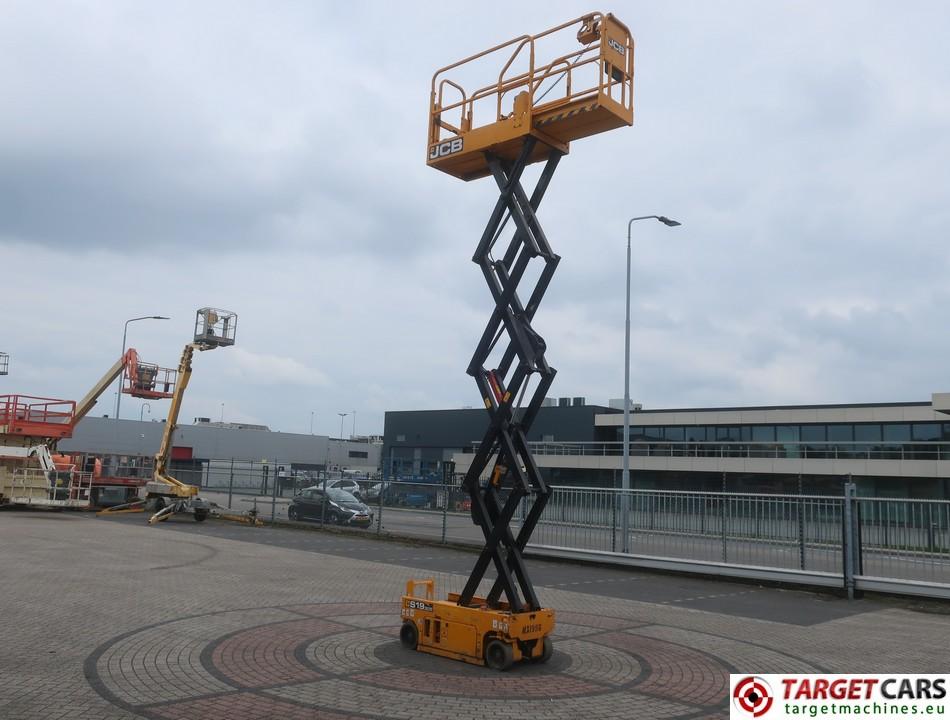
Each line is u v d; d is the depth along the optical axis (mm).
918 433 37969
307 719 6141
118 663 7656
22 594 11273
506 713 6520
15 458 26969
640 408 57812
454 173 9969
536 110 8562
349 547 21031
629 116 8469
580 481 45438
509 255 9008
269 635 9133
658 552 17594
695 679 7891
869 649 9758
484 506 8828
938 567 13703
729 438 44562
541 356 8516
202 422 84438
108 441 64000
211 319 27281
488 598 8594
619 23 8445
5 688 6707
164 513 26203
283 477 34656
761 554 16031
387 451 64250
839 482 36031
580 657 8633
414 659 8227
